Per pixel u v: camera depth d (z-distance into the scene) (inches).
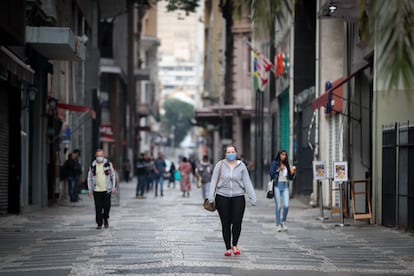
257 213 1868.8
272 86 3326.8
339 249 1047.6
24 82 1747.0
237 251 948.0
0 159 1643.7
